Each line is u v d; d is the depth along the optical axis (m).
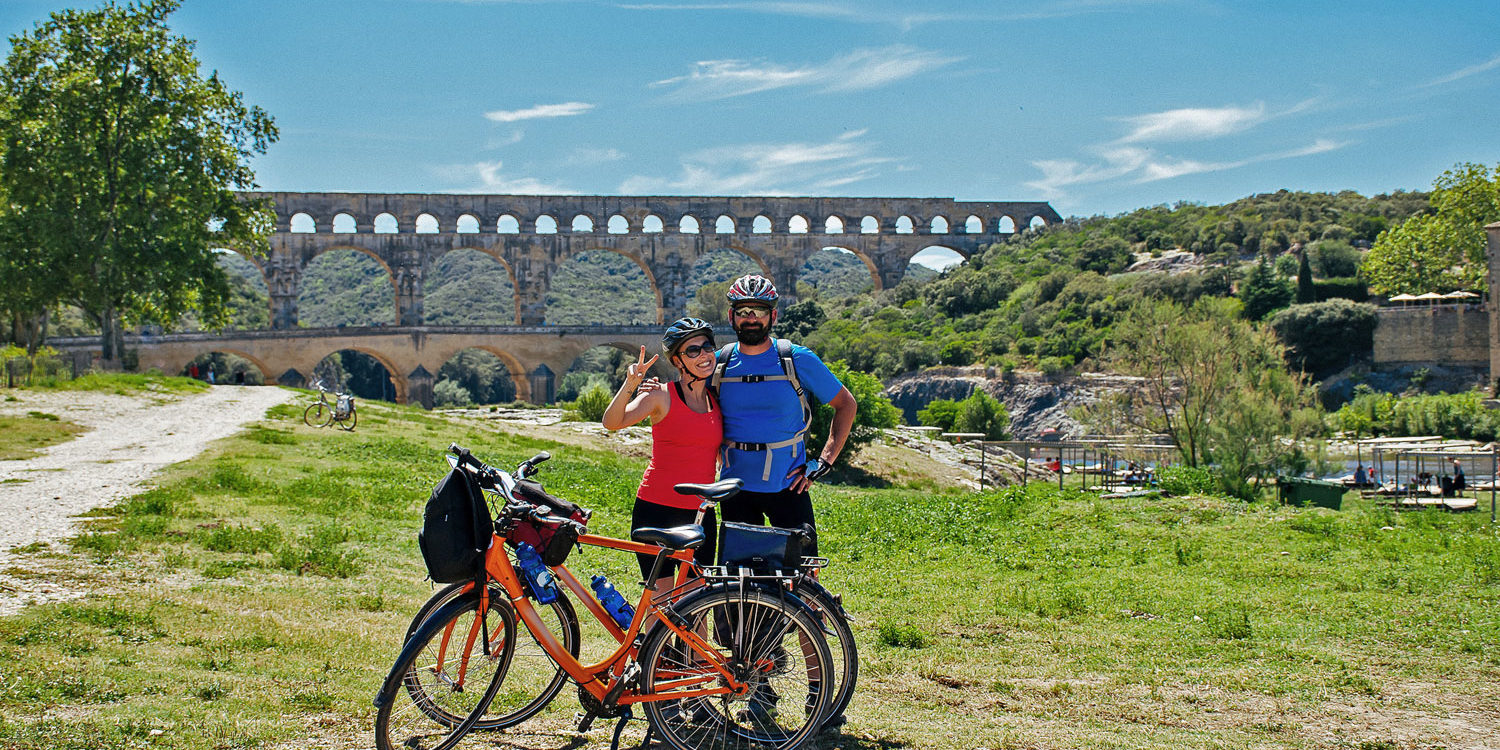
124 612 8.00
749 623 5.54
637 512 6.41
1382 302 83.69
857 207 110.06
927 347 95.75
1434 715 6.75
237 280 140.12
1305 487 27.23
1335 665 8.16
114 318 53.59
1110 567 13.94
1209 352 31.14
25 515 12.62
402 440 28.11
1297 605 10.81
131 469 18.27
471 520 5.41
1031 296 99.69
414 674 5.46
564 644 5.70
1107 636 9.29
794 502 6.44
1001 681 7.47
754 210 106.62
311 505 15.39
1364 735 6.27
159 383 42.34
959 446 52.59
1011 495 22.27
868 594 11.59
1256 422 27.73
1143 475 30.33
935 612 10.42
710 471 6.38
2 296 48.00
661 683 5.48
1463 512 26.28
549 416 50.94
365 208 97.00
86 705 5.87
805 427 6.44
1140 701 6.99
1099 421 34.69
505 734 5.75
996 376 85.44
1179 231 115.69
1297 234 106.00
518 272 99.69
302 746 5.43
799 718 5.73
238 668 6.89
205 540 11.73
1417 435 60.28
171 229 47.44
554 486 22.25
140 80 48.00
